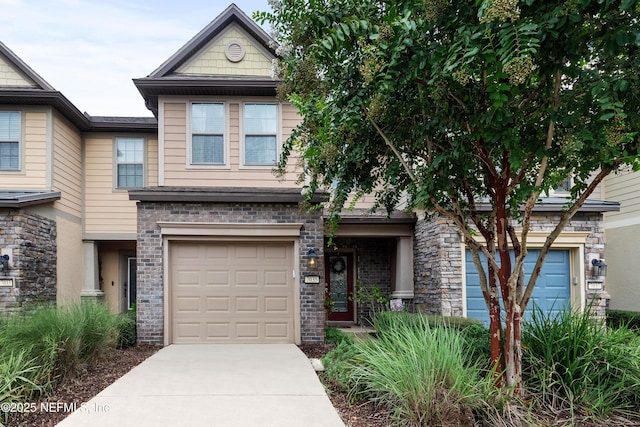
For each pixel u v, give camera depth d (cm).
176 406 445
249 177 952
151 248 866
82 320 614
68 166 1141
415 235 1127
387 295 1210
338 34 389
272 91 959
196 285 888
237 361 674
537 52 328
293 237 897
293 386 522
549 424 398
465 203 513
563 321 490
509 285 439
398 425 389
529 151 415
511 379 433
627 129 378
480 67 367
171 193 865
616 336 485
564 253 1000
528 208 433
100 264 1256
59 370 545
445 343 446
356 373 483
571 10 318
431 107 456
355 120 442
